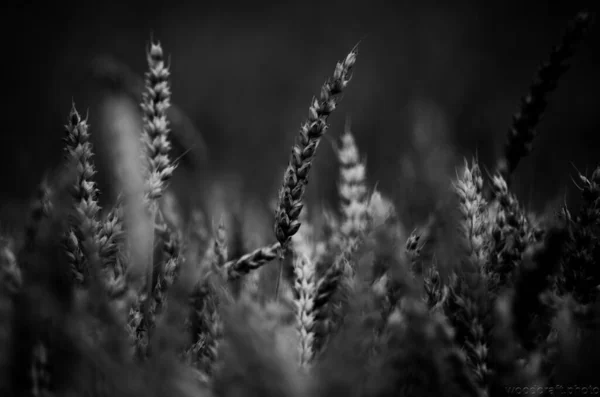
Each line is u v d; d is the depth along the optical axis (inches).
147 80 35.2
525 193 45.4
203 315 35.2
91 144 34.6
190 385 32.4
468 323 33.9
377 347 33.3
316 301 34.9
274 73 336.5
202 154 45.6
